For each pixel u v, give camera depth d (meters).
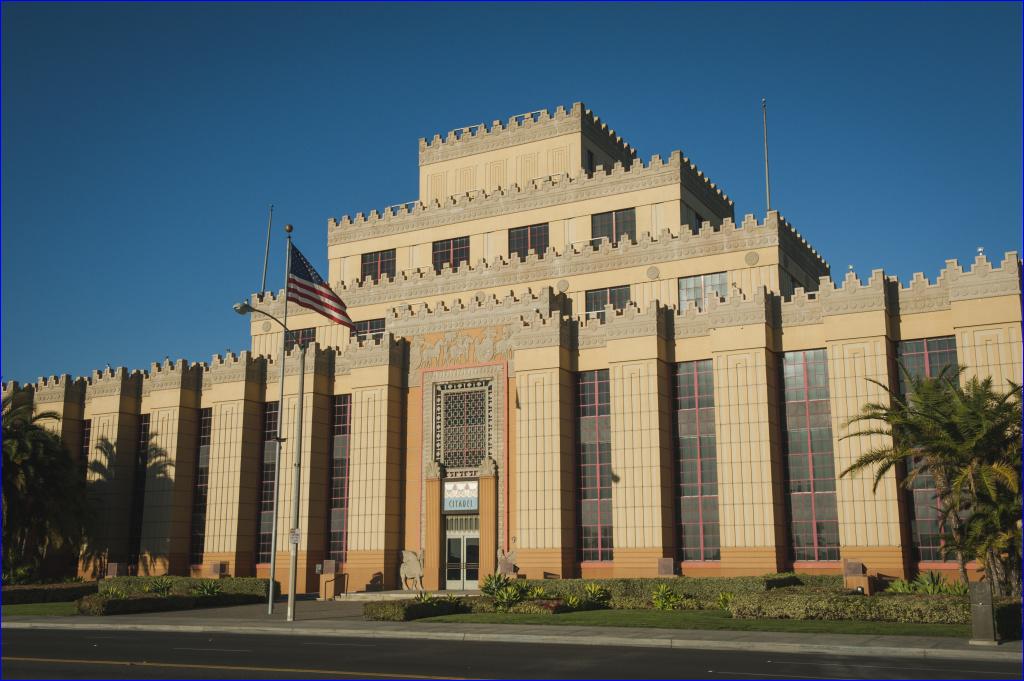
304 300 41.91
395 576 50.19
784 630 28.59
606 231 55.25
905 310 41.53
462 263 56.75
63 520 53.69
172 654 24.34
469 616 34.66
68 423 62.00
